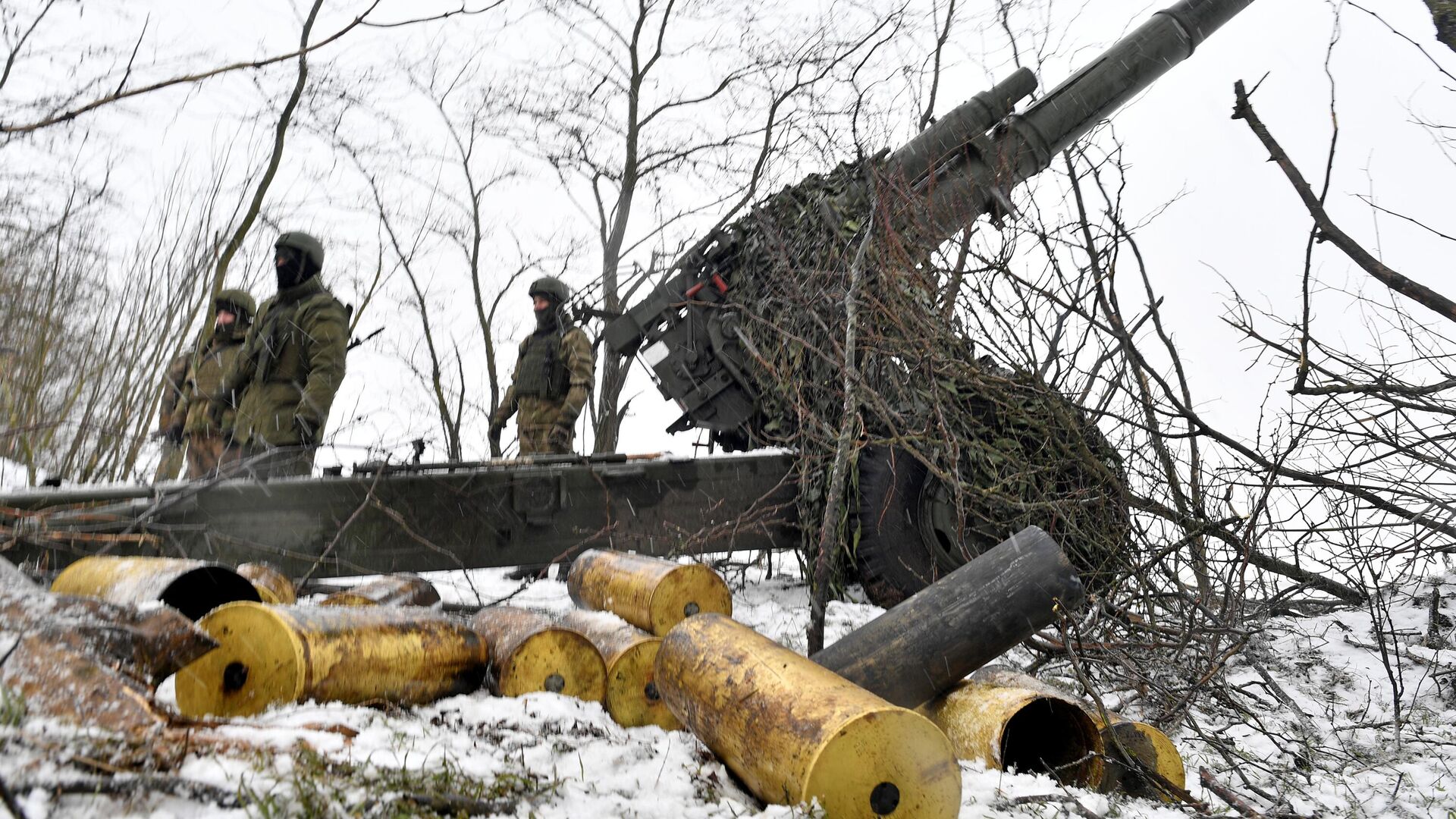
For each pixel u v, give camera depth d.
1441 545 4.30
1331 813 3.27
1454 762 3.81
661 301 6.43
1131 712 4.11
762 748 2.46
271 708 2.65
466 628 3.09
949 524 5.50
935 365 5.11
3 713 1.84
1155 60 7.14
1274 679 4.89
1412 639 5.40
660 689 3.08
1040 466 5.34
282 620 2.71
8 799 1.50
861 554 5.62
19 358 5.52
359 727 2.52
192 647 2.36
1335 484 4.59
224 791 1.85
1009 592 3.30
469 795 2.15
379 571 4.87
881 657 3.21
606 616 3.69
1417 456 4.36
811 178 6.42
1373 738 4.14
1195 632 4.26
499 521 5.11
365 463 4.93
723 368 6.35
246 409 5.41
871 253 5.34
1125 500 5.20
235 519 4.56
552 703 2.99
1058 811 2.68
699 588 3.86
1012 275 5.18
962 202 6.71
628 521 5.39
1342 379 4.43
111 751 1.84
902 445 4.85
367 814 1.92
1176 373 5.77
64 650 2.10
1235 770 3.51
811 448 5.66
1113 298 5.52
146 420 6.20
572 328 7.15
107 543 4.18
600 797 2.38
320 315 5.45
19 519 3.79
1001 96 6.88
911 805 2.33
